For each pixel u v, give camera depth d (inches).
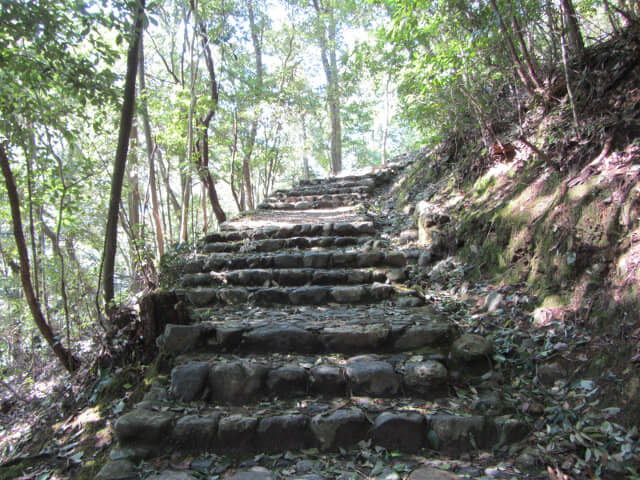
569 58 140.9
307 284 149.9
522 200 135.7
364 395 94.0
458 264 150.6
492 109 178.5
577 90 134.4
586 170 116.9
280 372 96.2
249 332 109.7
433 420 83.4
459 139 204.7
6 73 114.9
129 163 267.3
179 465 79.7
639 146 106.9
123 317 119.0
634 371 80.2
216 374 95.7
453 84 158.4
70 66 119.0
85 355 132.9
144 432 83.6
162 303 115.5
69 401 110.7
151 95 247.8
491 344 103.3
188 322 118.2
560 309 105.1
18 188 162.1
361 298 136.8
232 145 362.0
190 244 193.0
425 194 213.2
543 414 85.6
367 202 271.0
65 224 157.8
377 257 161.6
